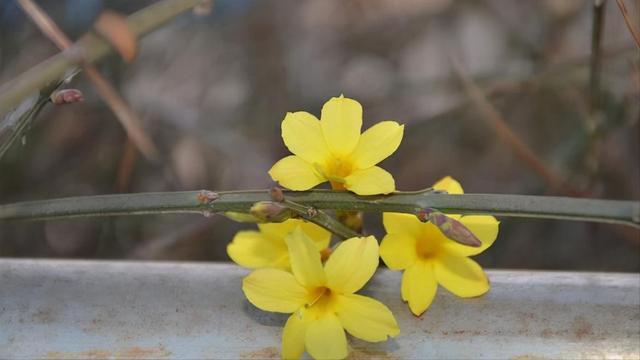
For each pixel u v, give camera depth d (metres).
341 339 0.26
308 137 0.28
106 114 0.42
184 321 0.28
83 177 0.43
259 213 0.26
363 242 0.27
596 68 0.37
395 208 0.27
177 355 0.27
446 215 0.27
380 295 0.28
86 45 0.28
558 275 0.28
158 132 0.43
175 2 0.29
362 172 0.27
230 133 0.43
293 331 0.26
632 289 0.28
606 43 0.43
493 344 0.27
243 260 0.28
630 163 0.42
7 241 0.42
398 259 0.28
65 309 0.28
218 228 0.41
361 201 0.27
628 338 0.27
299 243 0.27
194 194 0.27
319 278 0.27
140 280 0.28
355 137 0.28
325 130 0.28
